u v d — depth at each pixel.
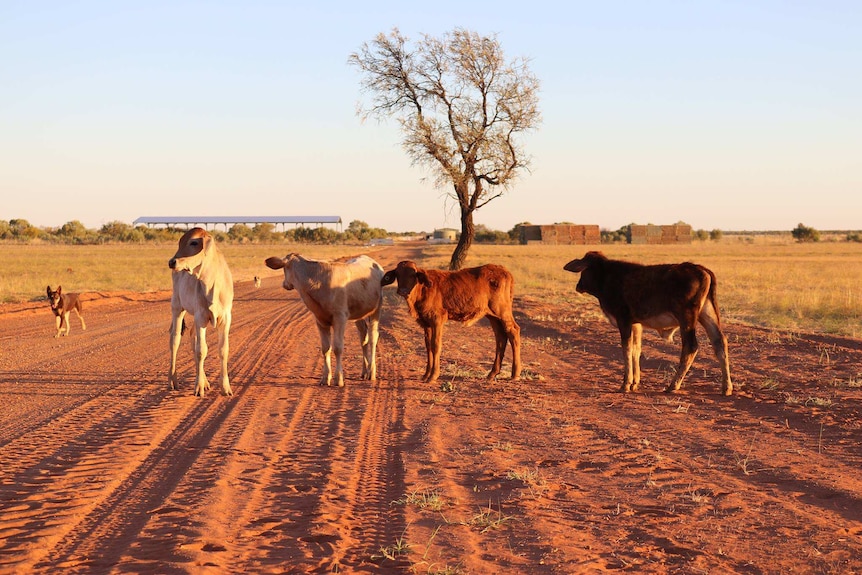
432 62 38.38
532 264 56.34
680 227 152.38
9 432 9.08
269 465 7.73
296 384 12.45
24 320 23.20
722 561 5.28
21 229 129.25
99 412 10.17
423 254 86.50
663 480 7.26
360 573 5.06
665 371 13.66
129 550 5.45
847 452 8.27
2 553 5.35
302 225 184.12
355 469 7.61
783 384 12.27
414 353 16.12
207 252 11.09
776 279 37.31
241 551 5.44
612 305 12.04
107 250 87.50
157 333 19.55
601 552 5.45
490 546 5.57
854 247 113.06
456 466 7.74
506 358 15.53
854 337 17.53
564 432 9.21
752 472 7.54
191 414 10.10
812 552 5.43
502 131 38.50
